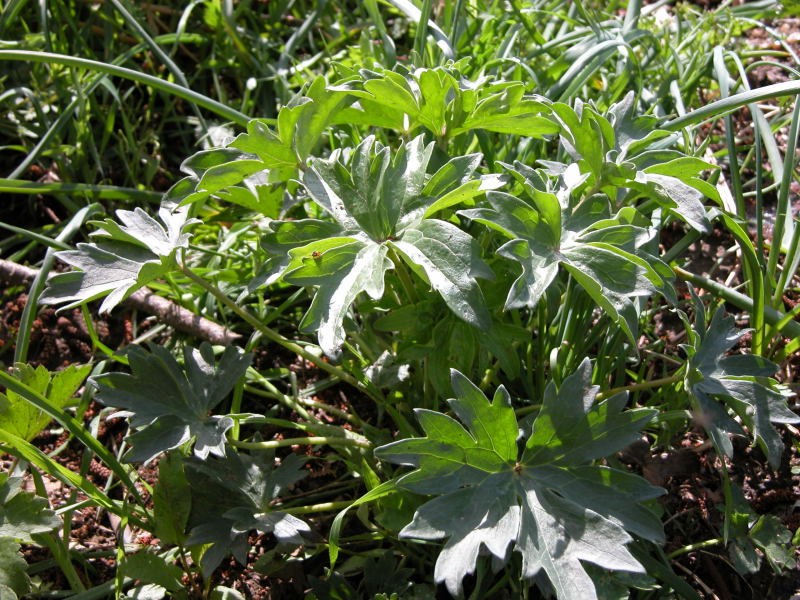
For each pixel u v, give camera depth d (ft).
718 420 1.11
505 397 1.02
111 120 1.75
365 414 1.47
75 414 1.36
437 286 1.05
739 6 2.06
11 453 1.15
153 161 1.76
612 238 1.10
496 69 1.74
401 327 1.20
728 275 1.62
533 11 1.82
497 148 1.63
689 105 1.80
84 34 1.89
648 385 1.24
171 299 1.56
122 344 1.57
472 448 1.02
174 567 1.15
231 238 1.60
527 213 1.08
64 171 1.72
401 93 1.24
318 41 2.07
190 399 1.17
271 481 1.18
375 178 1.14
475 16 1.89
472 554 0.96
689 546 1.22
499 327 1.20
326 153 1.61
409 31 2.03
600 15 1.94
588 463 1.25
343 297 1.06
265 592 1.23
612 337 1.33
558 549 0.97
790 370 1.46
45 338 1.57
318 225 1.14
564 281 1.47
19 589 1.07
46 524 1.09
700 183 1.21
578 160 1.25
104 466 1.39
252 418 1.26
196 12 2.03
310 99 1.21
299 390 1.51
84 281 1.14
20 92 1.70
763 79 1.97
